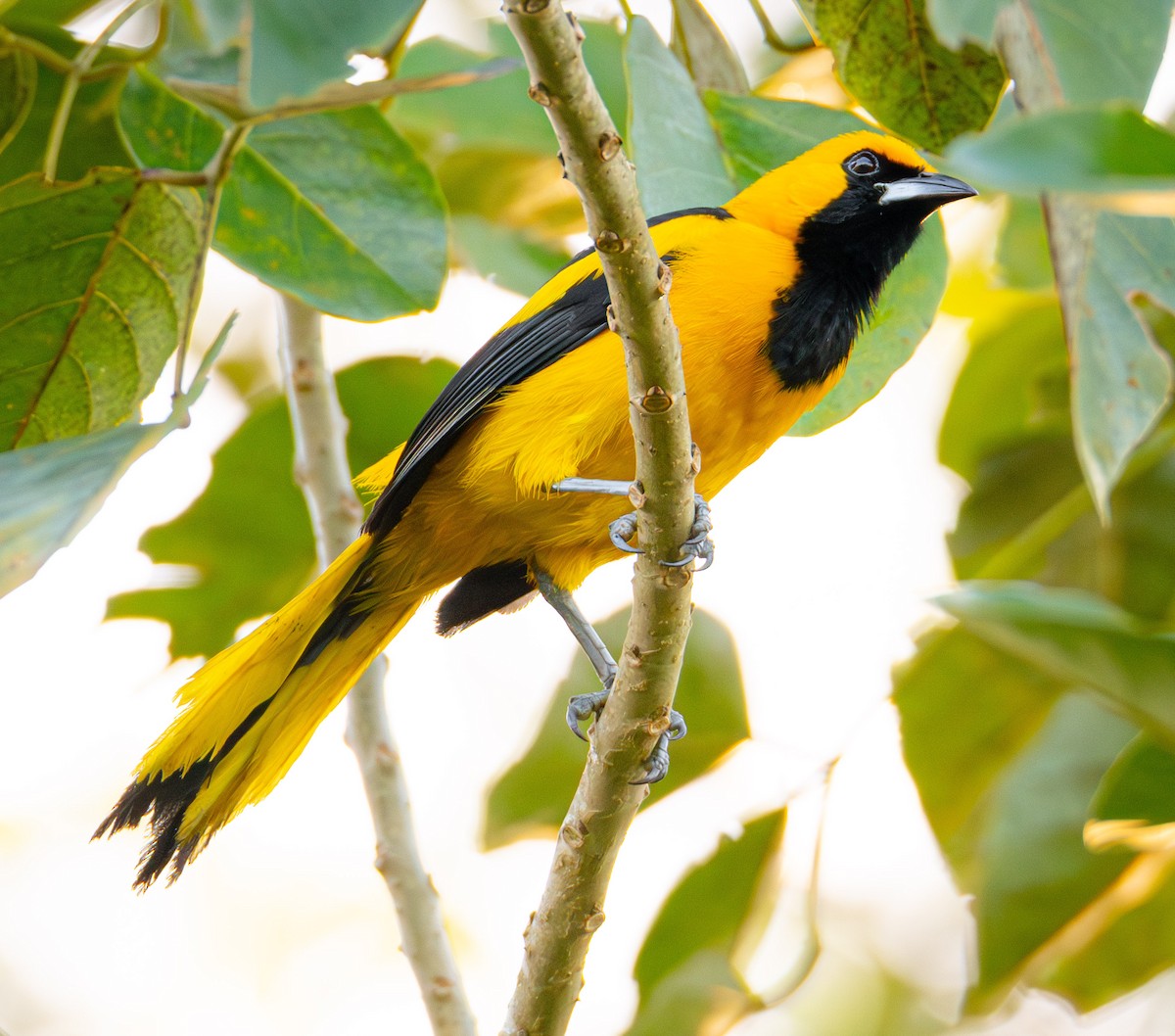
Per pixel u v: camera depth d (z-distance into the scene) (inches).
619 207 215.9
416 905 337.7
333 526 374.0
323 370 378.6
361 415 436.1
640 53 335.0
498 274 445.7
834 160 371.2
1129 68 269.1
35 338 311.0
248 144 328.2
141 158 315.6
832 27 344.8
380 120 334.3
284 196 332.8
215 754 339.6
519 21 191.0
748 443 350.9
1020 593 316.8
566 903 278.8
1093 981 418.6
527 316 350.6
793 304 339.6
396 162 336.2
